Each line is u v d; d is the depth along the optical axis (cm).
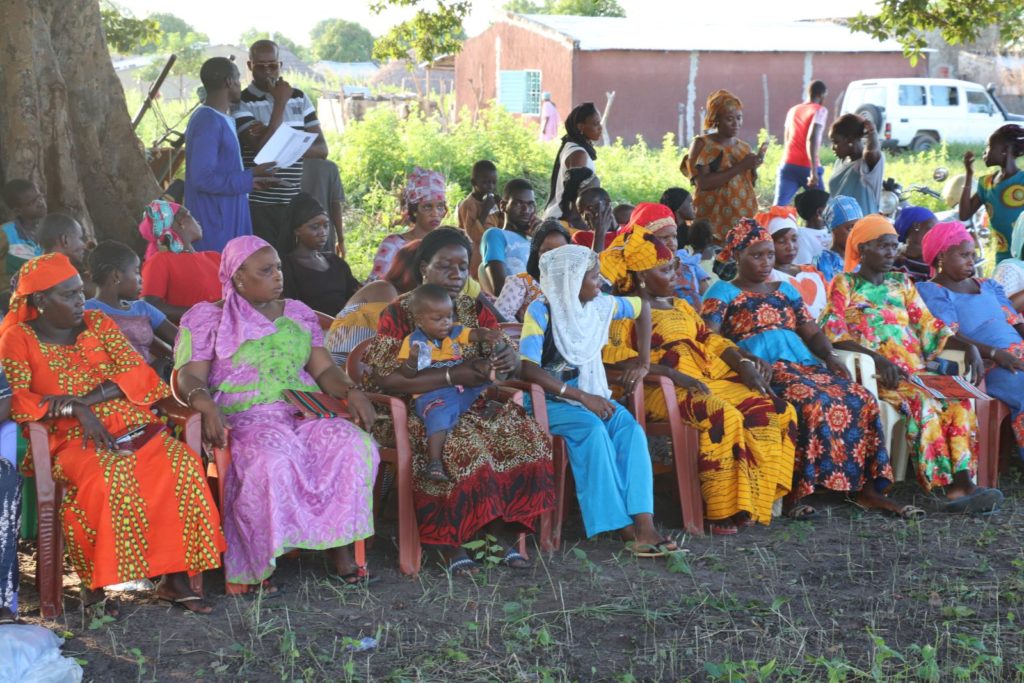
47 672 403
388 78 5166
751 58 3306
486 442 522
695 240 834
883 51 3403
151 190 967
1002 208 852
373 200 1606
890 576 527
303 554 548
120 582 462
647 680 416
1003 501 659
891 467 645
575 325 571
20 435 511
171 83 4700
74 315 487
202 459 516
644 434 570
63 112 893
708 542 579
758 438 591
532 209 754
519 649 439
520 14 3394
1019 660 428
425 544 556
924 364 700
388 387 526
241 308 517
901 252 762
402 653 436
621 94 3244
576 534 593
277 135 747
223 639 447
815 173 1364
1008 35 1366
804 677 416
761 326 653
